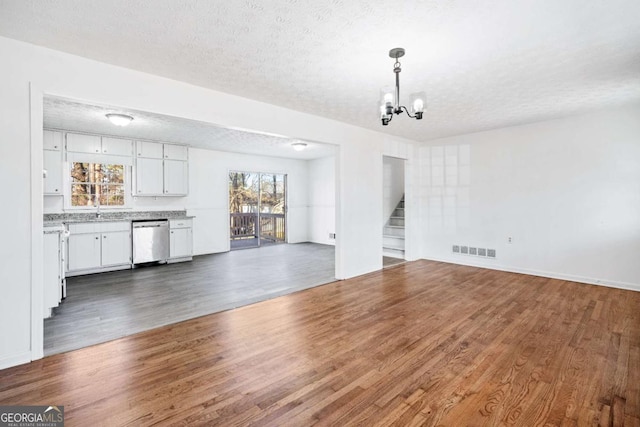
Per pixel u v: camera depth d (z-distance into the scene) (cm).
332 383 200
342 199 459
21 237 223
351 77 292
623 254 402
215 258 630
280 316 315
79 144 507
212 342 258
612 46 236
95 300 364
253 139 571
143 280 455
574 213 437
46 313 289
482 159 526
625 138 395
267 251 717
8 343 219
